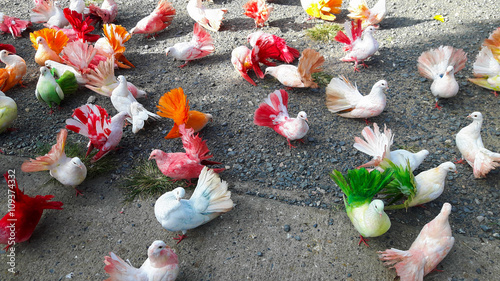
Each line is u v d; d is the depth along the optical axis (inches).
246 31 141.3
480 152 92.2
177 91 96.5
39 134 108.3
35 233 88.7
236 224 89.3
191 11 140.1
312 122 109.3
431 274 81.7
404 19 141.6
